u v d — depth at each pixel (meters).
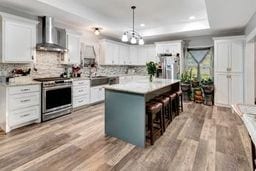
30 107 3.45
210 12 3.40
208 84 5.47
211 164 2.12
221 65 5.10
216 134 3.04
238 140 2.79
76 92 4.61
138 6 3.90
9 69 3.68
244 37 4.70
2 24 3.27
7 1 3.18
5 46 3.32
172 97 3.71
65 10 3.62
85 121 3.77
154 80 4.38
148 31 5.92
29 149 2.47
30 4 3.30
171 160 2.21
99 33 5.78
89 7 4.00
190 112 4.52
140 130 2.61
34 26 3.82
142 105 2.58
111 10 4.16
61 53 4.72
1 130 3.19
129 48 7.32
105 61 6.02
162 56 6.05
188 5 3.80
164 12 4.26
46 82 3.70
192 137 2.92
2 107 3.18
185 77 5.99
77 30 5.18
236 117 4.06
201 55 6.12
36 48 3.95
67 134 3.04
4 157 2.25
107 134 3.03
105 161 2.19
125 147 2.58
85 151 2.44
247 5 3.03
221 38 5.02
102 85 5.62
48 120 3.80
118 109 2.86
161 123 3.02
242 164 2.11
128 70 7.64
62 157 2.27
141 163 2.15
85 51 5.58
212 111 4.61
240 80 4.84
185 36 6.10
